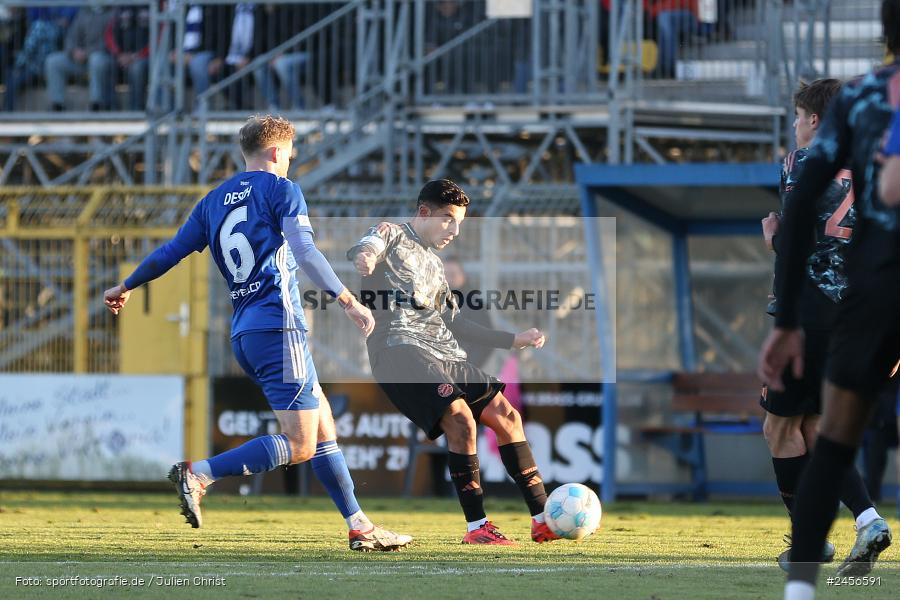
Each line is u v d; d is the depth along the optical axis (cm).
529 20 5366
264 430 4597
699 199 4328
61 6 5856
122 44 5866
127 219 4812
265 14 5656
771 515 3609
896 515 3650
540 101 5147
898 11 1370
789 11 5322
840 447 1305
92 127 5744
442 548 2250
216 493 4547
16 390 4700
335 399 4469
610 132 4934
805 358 1981
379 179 5575
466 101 5256
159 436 4631
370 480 4453
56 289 4809
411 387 2300
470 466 2352
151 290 4712
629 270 4384
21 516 3192
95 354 4762
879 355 1281
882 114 1313
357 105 5356
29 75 6016
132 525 2881
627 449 4362
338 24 5688
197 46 5662
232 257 2064
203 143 5341
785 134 5053
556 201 4644
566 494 2383
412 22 5553
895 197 1208
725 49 5150
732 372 4575
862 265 1293
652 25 5116
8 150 5731
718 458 4591
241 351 2075
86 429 4662
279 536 2564
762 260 4628
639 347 4441
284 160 2122
